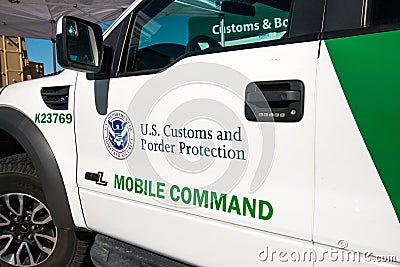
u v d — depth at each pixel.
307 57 1.21
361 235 1.12
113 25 1.89
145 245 1.73
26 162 2.24
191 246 1.55
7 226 2.31
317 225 1.21
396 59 1.04
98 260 1.93
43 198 2.19
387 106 1.05
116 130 1.77
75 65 1.67
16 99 2.20
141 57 1.83
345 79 1.13
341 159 1.14
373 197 1.09
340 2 1.20
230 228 1.43
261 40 1.56
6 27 8.05
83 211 1.97
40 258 2.28
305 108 1.20
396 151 1.04
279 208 1.29
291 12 1.32
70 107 1.96
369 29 1.11
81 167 1.94
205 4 1.70
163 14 1.82
